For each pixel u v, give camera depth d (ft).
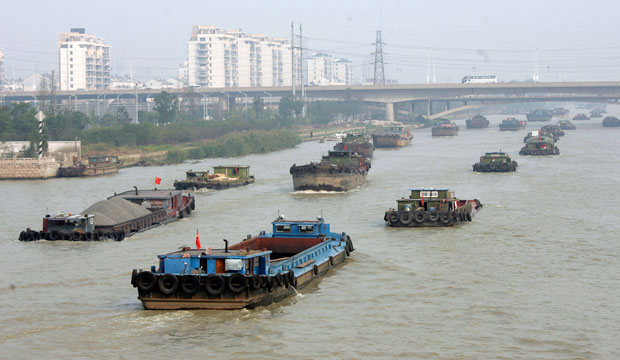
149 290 127.13
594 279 150.20
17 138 506.48
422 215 213.87
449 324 122.21
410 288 144.66
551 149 468.34
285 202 270.87
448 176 351.87
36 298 139.44
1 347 112.68
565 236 195.93
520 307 131.03
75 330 119.85
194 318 124.26
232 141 525.34
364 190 303.89
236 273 126.72
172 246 188.55
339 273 157.48
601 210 238.68
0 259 175.11
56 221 198.80
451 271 158.40
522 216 229.25
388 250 181.47
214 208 259.19
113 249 185.68
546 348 110.83
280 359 107.04
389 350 110.52
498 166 364.58
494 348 111.04
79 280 153.17
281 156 509.35
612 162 409.69
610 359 106.11
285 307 131.75
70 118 564.71
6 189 336.70
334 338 115.65
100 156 449.89
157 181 262.47
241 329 119.03
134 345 112.68
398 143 588.09
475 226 213.05
